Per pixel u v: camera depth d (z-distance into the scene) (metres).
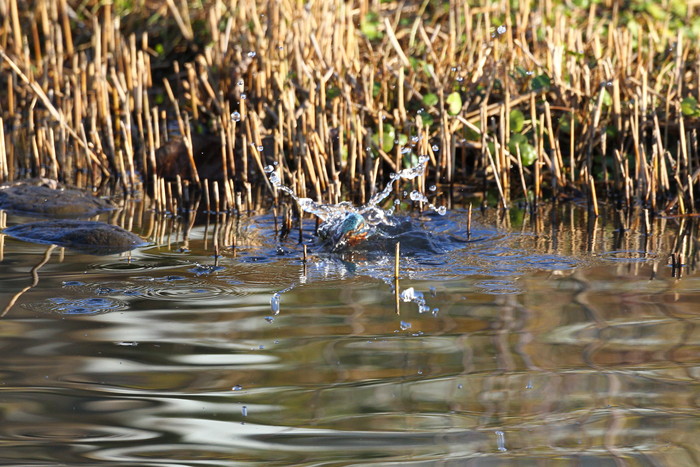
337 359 6.98
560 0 19.33
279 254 10.13
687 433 5.87
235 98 16.30
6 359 6.93
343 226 10.30
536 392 6.44
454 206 12.80
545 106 13.76
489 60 15.48
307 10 16.30
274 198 12.65
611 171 14.14
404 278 9.11
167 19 20.58
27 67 16.77
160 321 7.79
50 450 5.63
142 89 16.81
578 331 7.55
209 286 8.83
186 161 14.98
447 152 13.83
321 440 5.79
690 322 7.71
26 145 16.31
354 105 14.48
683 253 10.03
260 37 16.34
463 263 9.67
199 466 5.48
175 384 6.54
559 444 5.74
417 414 6.13
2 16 19.33
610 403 6.28
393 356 7.04
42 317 7.86
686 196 12.60
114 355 7.03
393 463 5.51
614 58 15.83
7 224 11.59
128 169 15.37
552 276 9.15
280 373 6.73
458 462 5.52
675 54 15.48
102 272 9.30
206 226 11.62
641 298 8.38
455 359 6.99
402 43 18.53
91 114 15.49
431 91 15.20
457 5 17.95
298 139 13.80
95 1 21.19
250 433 5.88
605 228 11.34
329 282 8.98
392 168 14.15
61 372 6.72
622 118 14.24
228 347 7.20
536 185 13.20
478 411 6.18
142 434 5.85
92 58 19.47
